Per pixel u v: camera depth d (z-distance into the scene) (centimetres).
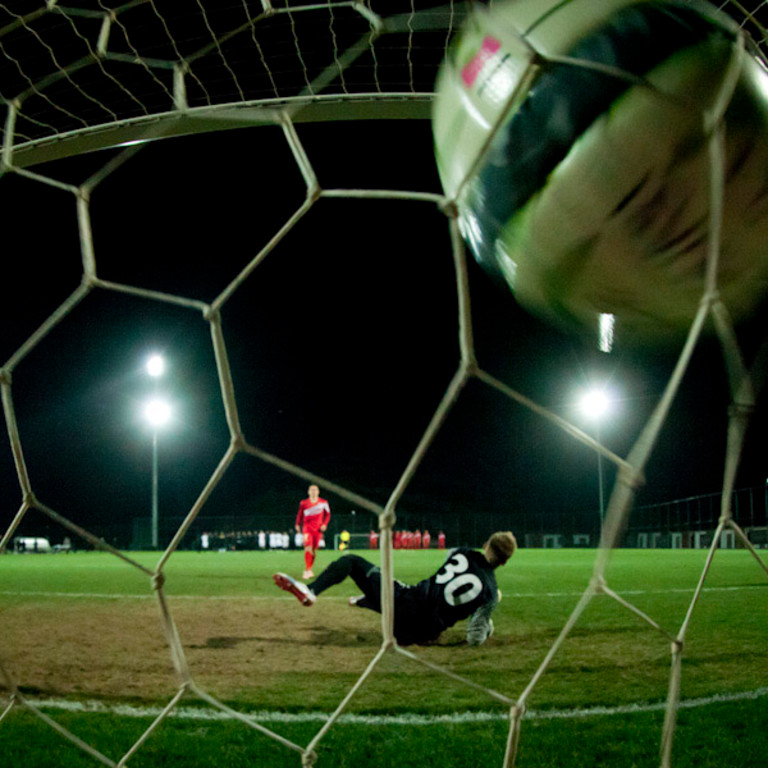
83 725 308
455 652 437
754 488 2647
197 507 150
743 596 708
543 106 131
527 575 1023
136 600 704
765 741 282
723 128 123
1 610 633
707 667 400
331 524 3784
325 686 368
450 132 147
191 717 320
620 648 445
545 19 135
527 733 293
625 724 303
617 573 1048
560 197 132
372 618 575
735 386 122
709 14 131
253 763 264
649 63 126
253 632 515
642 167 125
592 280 138
